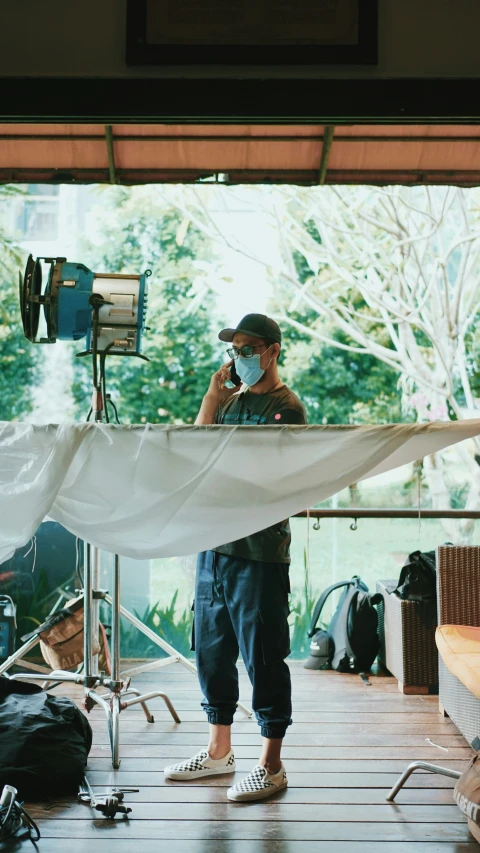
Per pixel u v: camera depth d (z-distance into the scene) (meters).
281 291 10.69
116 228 11.00
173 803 2.80
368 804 2.81
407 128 4.11
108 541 2.64
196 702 3.92
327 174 4.49
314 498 2.56
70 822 2.66
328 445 2.54
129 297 3.28
